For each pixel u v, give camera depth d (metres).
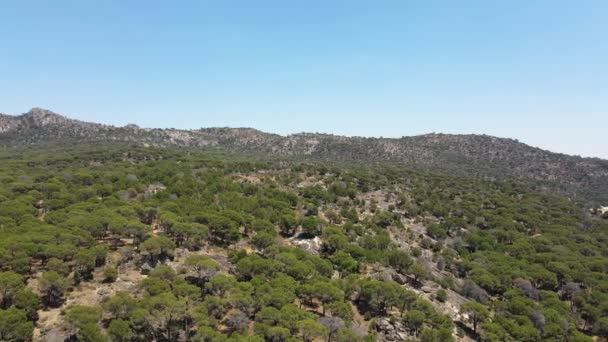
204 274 62.75
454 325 67.06
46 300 52.91
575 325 78.00
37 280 56.38
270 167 191.38
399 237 115.50
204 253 74.44
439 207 147.38
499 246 119.06
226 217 87.25
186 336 48.34
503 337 63.38
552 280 95.19
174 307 49.12
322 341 53.84
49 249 58.81
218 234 85.00
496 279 91.12
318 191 136.75
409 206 143.00
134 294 55.41
